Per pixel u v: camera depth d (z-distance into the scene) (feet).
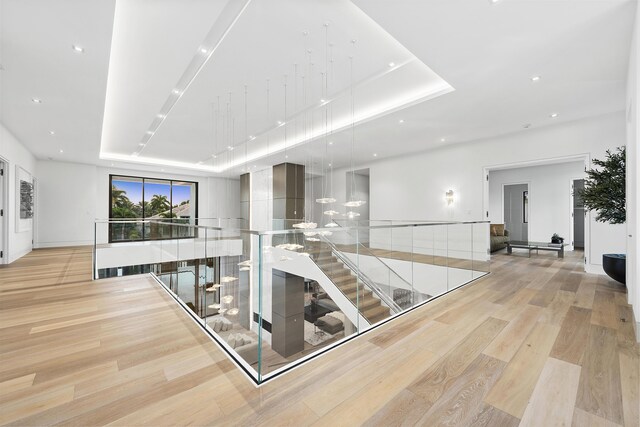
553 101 14.51
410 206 26.14
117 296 11.35
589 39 9.53
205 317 8.68
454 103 14.67
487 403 5.11
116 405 5.02
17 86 12.37
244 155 29.35
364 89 14.23
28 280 13.89
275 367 6.34
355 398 5.24
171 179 36.86
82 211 29.27
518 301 11.07
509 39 9.54
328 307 9.78
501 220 32.12
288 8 8.68
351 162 30.14
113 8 7.85
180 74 12.13
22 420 4.66
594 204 13.29
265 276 7.32
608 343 7.47
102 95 13.24
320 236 12.59
